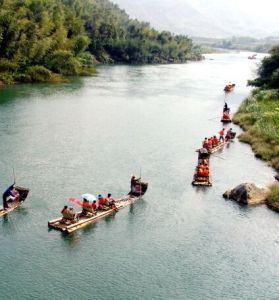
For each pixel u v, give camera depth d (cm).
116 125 7269
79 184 4503
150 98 10419
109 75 15312
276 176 4906
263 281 3091
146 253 3347
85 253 3303
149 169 5066
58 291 2881
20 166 4944
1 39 11381
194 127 7375
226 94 11656
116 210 3941
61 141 6081
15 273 3038
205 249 3431
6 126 6788
